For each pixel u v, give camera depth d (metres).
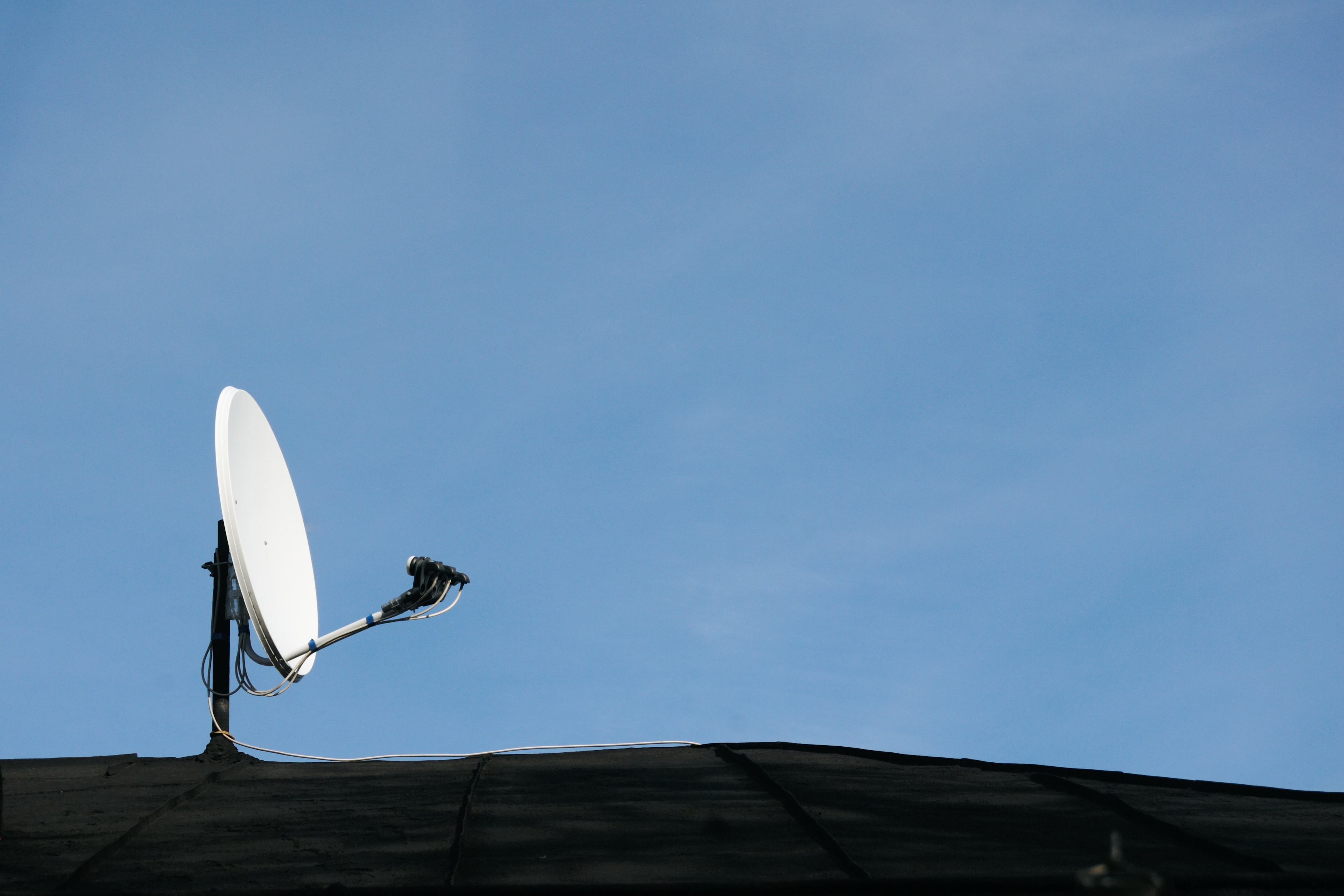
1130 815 10.03
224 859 8.73
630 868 8.44
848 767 12.41
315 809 10.41
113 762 13.20
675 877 8.23
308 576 15.28
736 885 7.64
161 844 9.20
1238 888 7.91
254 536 13.89
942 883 7.75
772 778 11.22
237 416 14.13
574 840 9.22
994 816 10.05
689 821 9.81
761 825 9.70
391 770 12.73
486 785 11.45
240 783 11.83
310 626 14.76
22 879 8.09
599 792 10.99
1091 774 12.06
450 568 13.82
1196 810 10.48
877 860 8.55
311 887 7.87
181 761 13.34
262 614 13.18
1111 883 5.56
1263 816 10.24
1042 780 11.47
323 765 13.23
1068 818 10.03
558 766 12.70
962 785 11.35
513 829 9.56
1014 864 8.51
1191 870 8.44
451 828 9.56
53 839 9.20
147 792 11.26
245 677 13.49
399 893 7.48
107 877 8.25
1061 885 7.76
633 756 13.45
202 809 10.48
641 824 9.71
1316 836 9.45
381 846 9.05
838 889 7.69
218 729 13.16
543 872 8.34
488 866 8.50
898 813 10.10
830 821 9.72
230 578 13.68
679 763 12.73
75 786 11.72
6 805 10.66
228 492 13.09
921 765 12.67
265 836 9.42
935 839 9.23
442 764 13.18
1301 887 7.93
